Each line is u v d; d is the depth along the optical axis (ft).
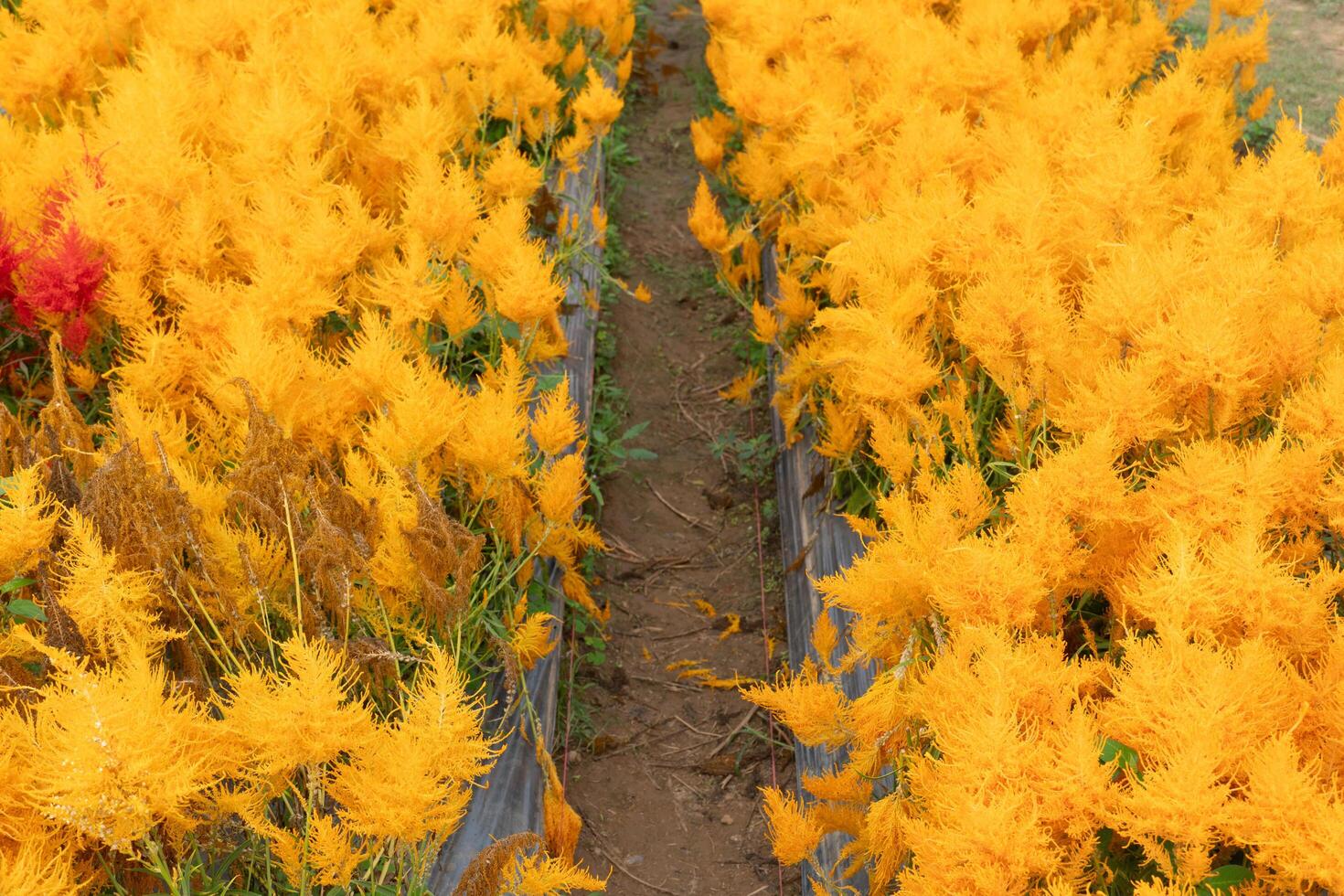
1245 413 11.01
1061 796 9.45
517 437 11.36
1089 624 10.94
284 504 10.64
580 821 11.51
